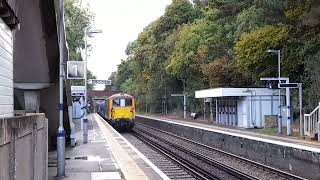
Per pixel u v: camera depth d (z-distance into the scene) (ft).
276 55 135.33
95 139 97.40
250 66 142.51
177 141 120.47
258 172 62.34
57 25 47.96
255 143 76.23
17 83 58.85
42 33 49.16
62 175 48.34
